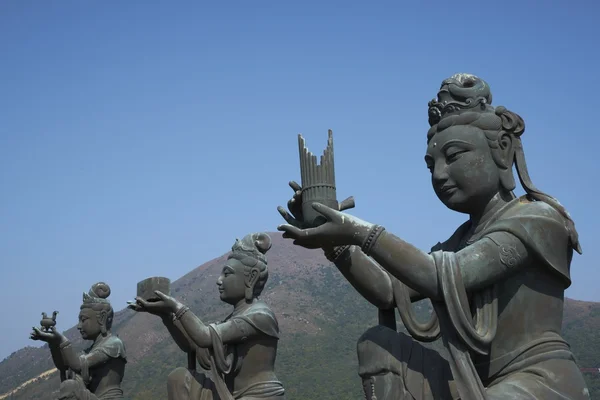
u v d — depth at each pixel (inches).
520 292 220.4
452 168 232.1
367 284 245.3
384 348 222.1
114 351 492.4
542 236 216.7
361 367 225.0
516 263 215.5
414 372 218.8
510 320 220.2
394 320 253.1
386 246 215.9
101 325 504.4
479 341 211.8
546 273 221.8
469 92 233.9
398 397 216.2
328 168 238.1
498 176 232.2
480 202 233.6
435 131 239.1
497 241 215.8
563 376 212.2
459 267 212.8
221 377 335.3
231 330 339.9
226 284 361.4
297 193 242.8
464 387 208.1
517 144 234.7
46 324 472.1
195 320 337.1
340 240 221.8
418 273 213.5
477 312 219.1
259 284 363.3
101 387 488.4
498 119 233.1
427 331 237.3
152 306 338.6
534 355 216.4
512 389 206.2
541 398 205.5
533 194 231.1
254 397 337.7
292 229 221.9
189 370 343.3
